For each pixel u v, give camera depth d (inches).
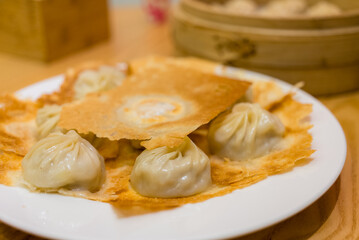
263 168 12.3
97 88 16.5
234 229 10.0
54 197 11.2
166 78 15.8
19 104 15.2
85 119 13.3
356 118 16.6
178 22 20.4
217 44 18.7
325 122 14.0
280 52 17.6
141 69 17.6
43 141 12.2
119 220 10.4
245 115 13.4
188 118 13.1
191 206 10.8
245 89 14.4
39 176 11.5
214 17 18.7
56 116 14.0
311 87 18.2
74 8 22.9
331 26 17.4
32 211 10.7
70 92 16.4
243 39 17.9
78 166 11.6
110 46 25.2
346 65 17.8
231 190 11.3
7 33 22.7
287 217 10.4
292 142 13.3
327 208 12.0
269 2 26.6
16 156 12.9
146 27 29.0
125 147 13.6
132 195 11.8
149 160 11.9
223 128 13.3
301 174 11.6
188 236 9.8
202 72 15.9
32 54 22.5
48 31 21.7
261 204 10.7
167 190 11.6
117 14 32.3
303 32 17.3
